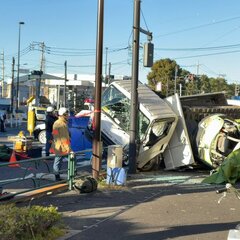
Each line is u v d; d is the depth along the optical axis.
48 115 16.70
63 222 7.62
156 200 9.98
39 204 9.23
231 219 8.30
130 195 10.52
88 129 16.00
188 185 12.37
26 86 94.19
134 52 14.48
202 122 15.90
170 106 16.14
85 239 6.79
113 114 15.80
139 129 15.16
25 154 16.38
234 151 13.32
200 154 15.54
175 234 7.20
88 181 10.66
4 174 13.46
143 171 15.42
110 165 12.23
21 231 6.02
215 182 12.84
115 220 8.02
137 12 14.47
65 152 11.66
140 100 15.36
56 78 72.69
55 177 11.65
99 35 12.23
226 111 17.89
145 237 6.98
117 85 15.98
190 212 8.84
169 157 15.88
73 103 64.44
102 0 12.23
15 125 44.47
